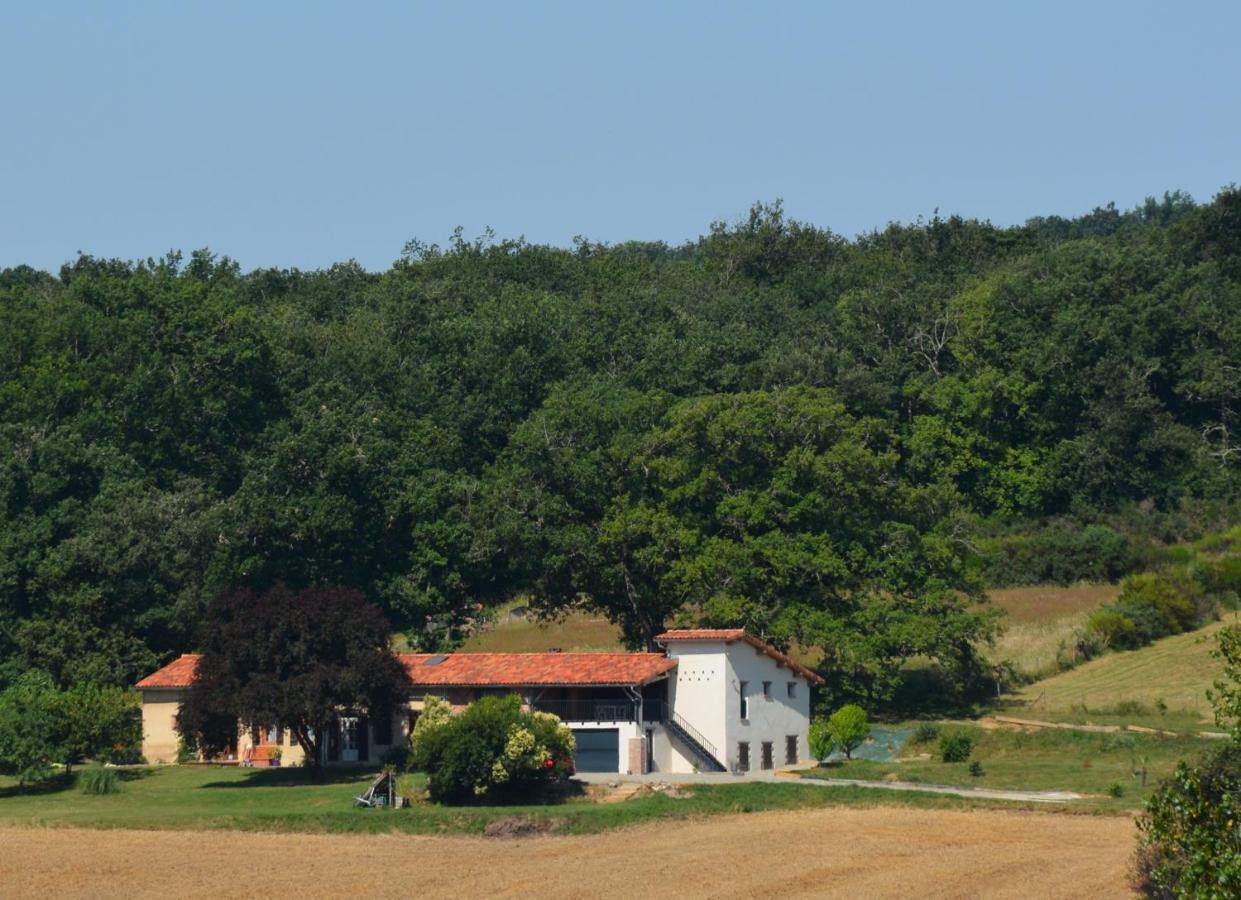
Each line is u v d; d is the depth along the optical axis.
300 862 117.50
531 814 131.25
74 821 134.25
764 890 105.06
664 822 130.75
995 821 127.44
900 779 148.38
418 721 156.62
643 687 164.75
